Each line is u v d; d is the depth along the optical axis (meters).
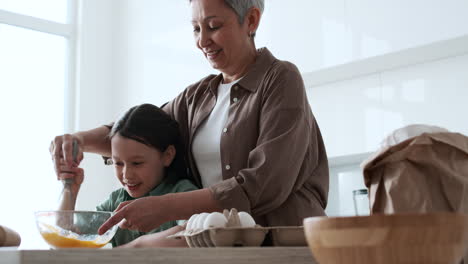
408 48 2.39
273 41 3.03
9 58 3.83
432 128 0.78
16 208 3.68
